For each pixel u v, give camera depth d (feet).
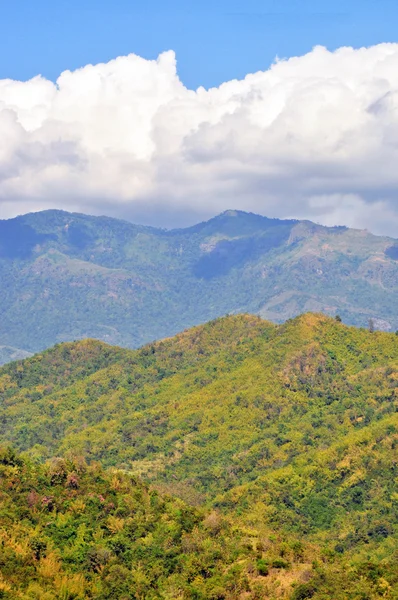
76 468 463.01
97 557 380.58
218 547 390.42
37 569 364.17
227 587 349.41
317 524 512.22
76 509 419.13
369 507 518.78
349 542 474.90
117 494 442.91
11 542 376.89
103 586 364.17
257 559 372.58
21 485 428.97
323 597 325.83
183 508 437.99
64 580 358.43
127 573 369.09
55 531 400.47
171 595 355.15
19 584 347.15
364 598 321.93
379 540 471.62
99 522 411.13
